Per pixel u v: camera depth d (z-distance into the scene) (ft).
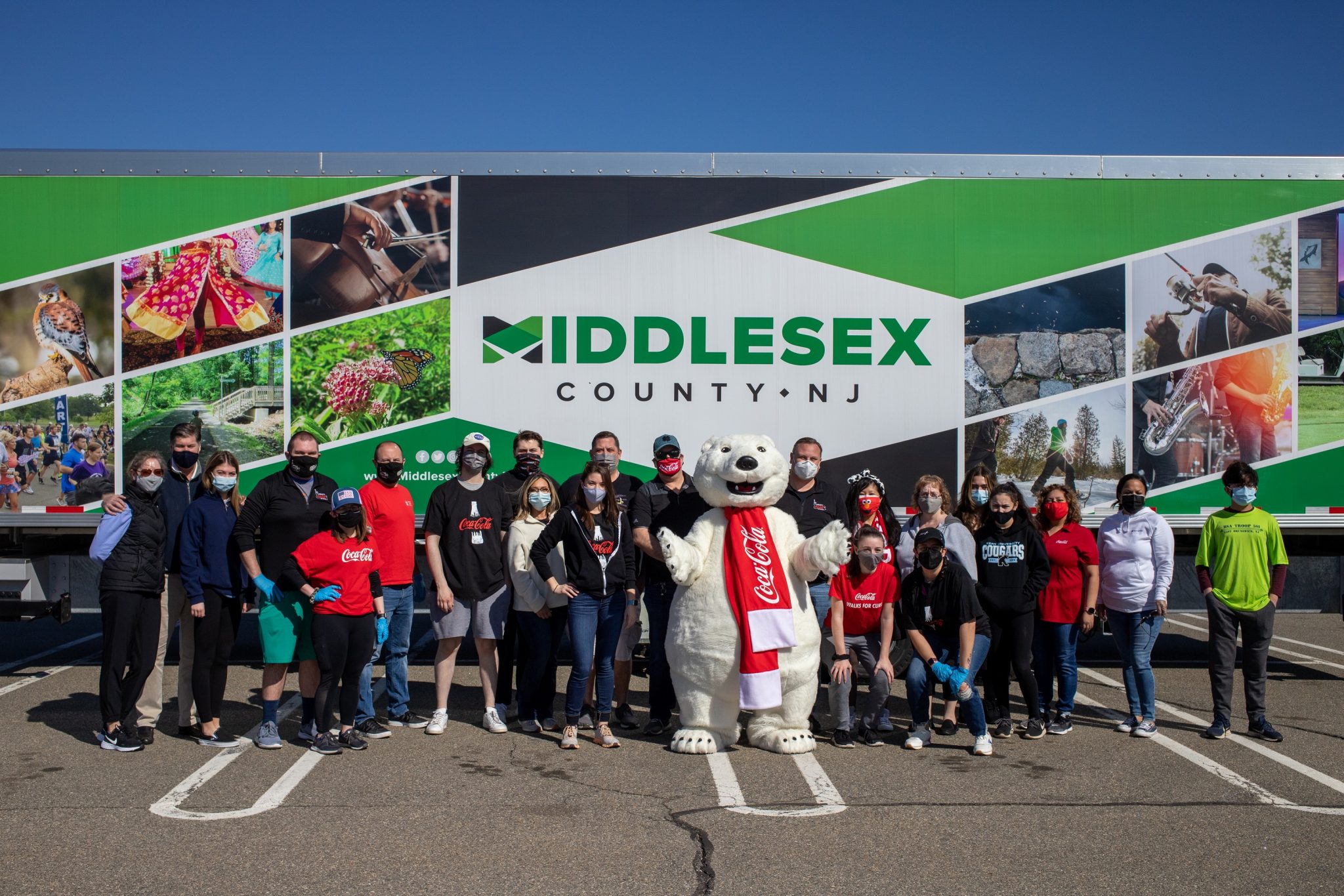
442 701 20.11
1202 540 20.47
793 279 24.17
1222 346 24.34
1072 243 24.31
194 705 22.20
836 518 20.44
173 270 23.76
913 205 24.27
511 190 23.98
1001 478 24.26
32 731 19.95
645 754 18.75
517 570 19.76
